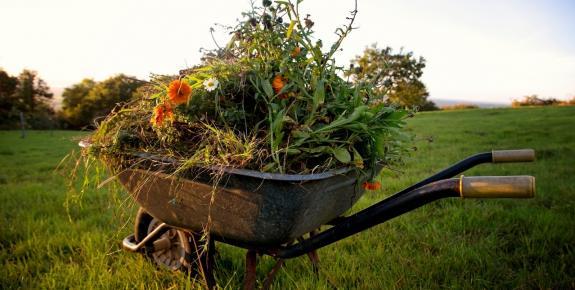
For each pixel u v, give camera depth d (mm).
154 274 2541
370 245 2939
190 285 2285
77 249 2967
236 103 1783
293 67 1795
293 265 2676
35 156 10688
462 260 2686
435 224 3367
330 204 1807
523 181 1203
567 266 2629
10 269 2652
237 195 1602
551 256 2781
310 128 1665
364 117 1693
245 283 1872
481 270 2576
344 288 2311
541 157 7281
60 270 2627
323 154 1657
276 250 1799
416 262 2650
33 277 2631
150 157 1748
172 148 1761
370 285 2334
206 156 1545
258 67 1785
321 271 2521
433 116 23547
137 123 1987
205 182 1650
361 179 1760
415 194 1410
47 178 6672
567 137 10258
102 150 1883
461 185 1291
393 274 2498
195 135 1770
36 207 4266
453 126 15312
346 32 1812
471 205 3943
